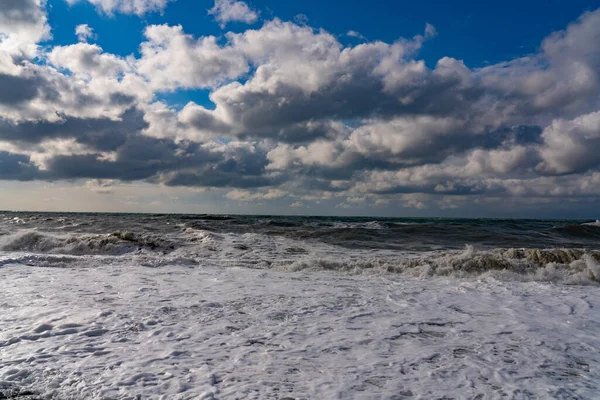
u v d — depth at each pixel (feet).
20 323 16.88
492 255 37.27
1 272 29.81
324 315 19.35
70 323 16.93
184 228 72.95
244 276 30.73
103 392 10.78
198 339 15.35
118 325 16.87
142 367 12.50
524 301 22.93
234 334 16.11
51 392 10.76
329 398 10.61
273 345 14.85
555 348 14.96
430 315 19.62
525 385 11.64
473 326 17.79
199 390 10.94
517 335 16.52
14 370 12.09
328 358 13.62
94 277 28.71
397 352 14.34
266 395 10.71
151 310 19.49
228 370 12.40
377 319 18.78
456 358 13.80
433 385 11.57
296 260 40.01
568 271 32.68
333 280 29.86
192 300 21.94
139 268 33.78
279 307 20.81
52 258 36.24
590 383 11.84
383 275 33.35
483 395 10.96
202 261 38.70
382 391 11.10
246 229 76.48
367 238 65.46
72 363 12.73
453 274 33.47
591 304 22.25
